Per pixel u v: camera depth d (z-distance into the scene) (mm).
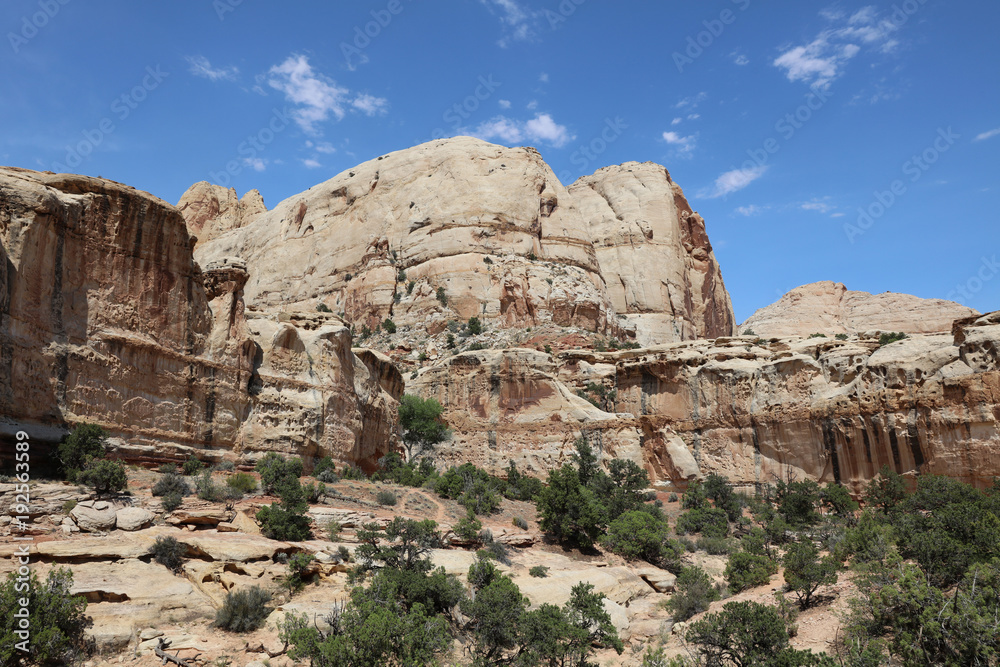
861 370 58844
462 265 117062
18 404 29750
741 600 30609
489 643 25656
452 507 43844
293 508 32062
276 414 44531
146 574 23922
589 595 28406
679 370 69938
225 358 41938
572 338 98688
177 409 38031
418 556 30688
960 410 49625
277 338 47656
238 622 23188
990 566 23828
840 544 32562
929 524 29734
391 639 22000
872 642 21469
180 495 31297
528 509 48250
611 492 53438
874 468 54000
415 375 86375
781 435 60531
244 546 26766
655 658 24156
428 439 71500
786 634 23844
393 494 42750
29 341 30828
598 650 27438
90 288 34562
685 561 39938
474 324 108125
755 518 51750
